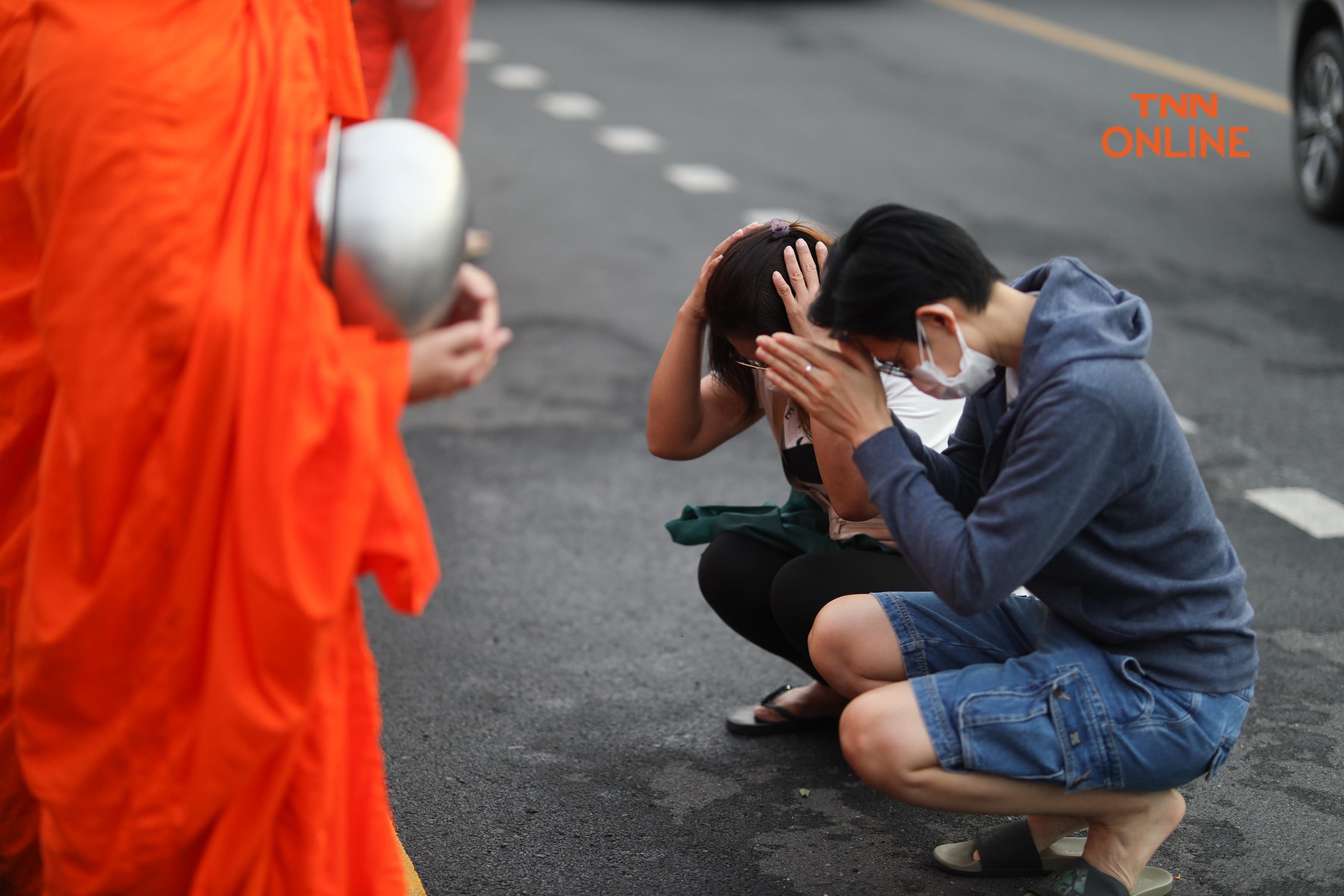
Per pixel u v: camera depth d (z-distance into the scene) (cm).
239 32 394
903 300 428
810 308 460
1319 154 1473
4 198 413
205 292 370
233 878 396
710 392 616
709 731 634
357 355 383
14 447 420
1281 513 854
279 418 365
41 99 378
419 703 650
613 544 816
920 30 2542
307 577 368
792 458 590
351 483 370
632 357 1105
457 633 714
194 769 384
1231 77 2162
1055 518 428
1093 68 2233
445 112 1138
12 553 425
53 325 376
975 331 436
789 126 1852
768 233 527
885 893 522
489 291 428
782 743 625
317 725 396
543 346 1120
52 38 380
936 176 1623
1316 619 726
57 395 405
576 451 943
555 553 804
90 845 397
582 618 733
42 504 385
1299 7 1476
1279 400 1024
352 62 441
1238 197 1563
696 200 1524
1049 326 432
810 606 570
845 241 442
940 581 443
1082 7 2786
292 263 372
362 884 430
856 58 2297
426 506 860
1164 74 2189
